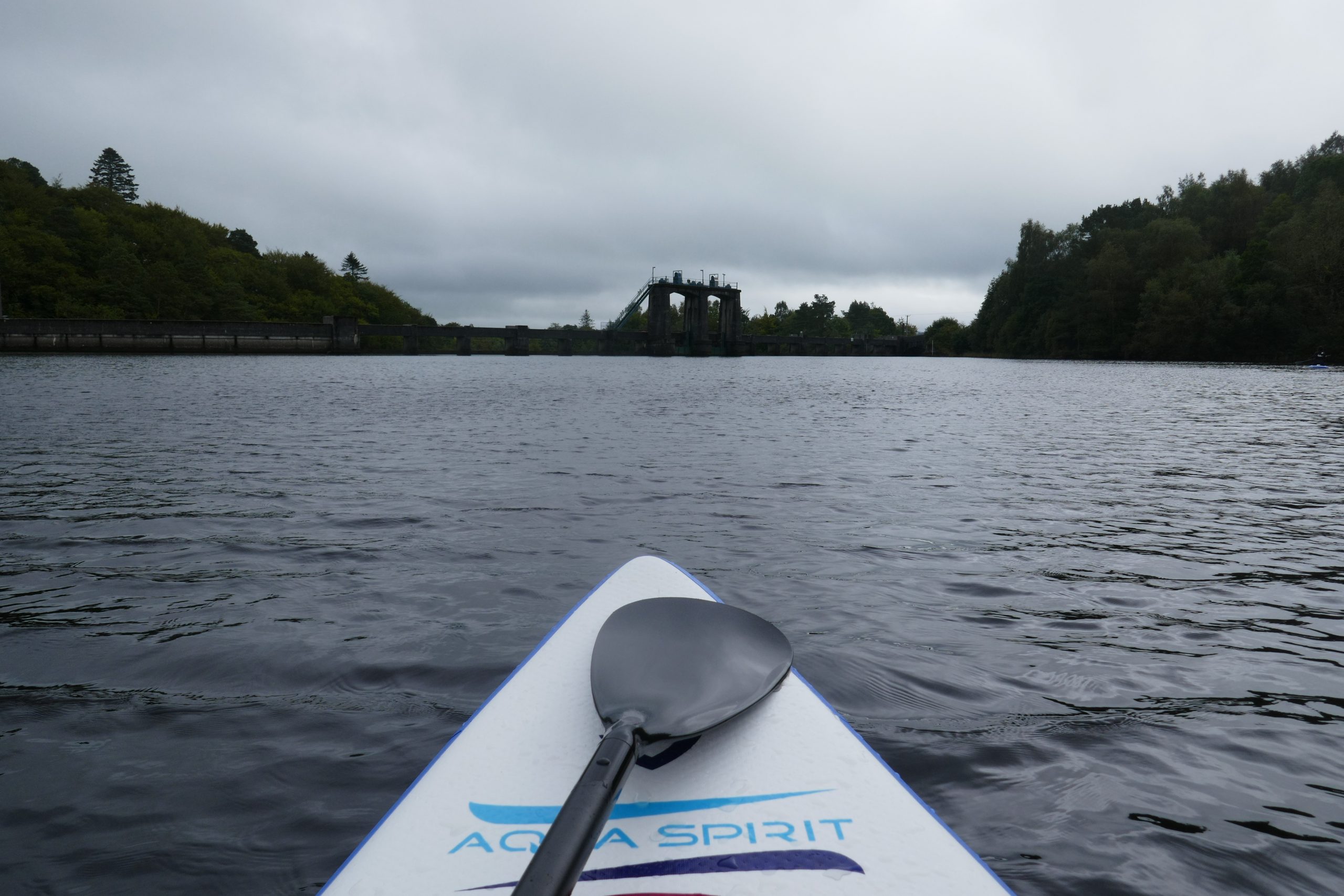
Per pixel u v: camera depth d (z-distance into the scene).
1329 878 1.98
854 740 1.64
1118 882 1.96
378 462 9.45
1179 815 2.26
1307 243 74.69
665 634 1.82
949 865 1.28
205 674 3.20
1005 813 2.26
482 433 12.95
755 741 1.60
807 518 6.37
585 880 1.21
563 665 1.99
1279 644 3.69
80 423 14.08
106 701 2.95
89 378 31.11
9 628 3.73
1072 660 3.46
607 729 1.40
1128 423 16.33
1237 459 10.53
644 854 1.27
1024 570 4.92
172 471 8.59
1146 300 85.50
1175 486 8.25
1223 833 2.17
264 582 4.52
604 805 1.11
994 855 2.06
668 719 1.43
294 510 6.52
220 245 144.88
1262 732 2.80
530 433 13.02
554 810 1.39
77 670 3.24
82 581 4.50
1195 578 4.78
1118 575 4.83
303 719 2.80
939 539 5.74
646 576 2.66
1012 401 24.05
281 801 2.29
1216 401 24.25
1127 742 2.71
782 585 4.54
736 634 1.86
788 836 1.33
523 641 3.58
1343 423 16.53
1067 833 2.17
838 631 3.78
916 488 7.89
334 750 2.58
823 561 5.07
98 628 3.73
